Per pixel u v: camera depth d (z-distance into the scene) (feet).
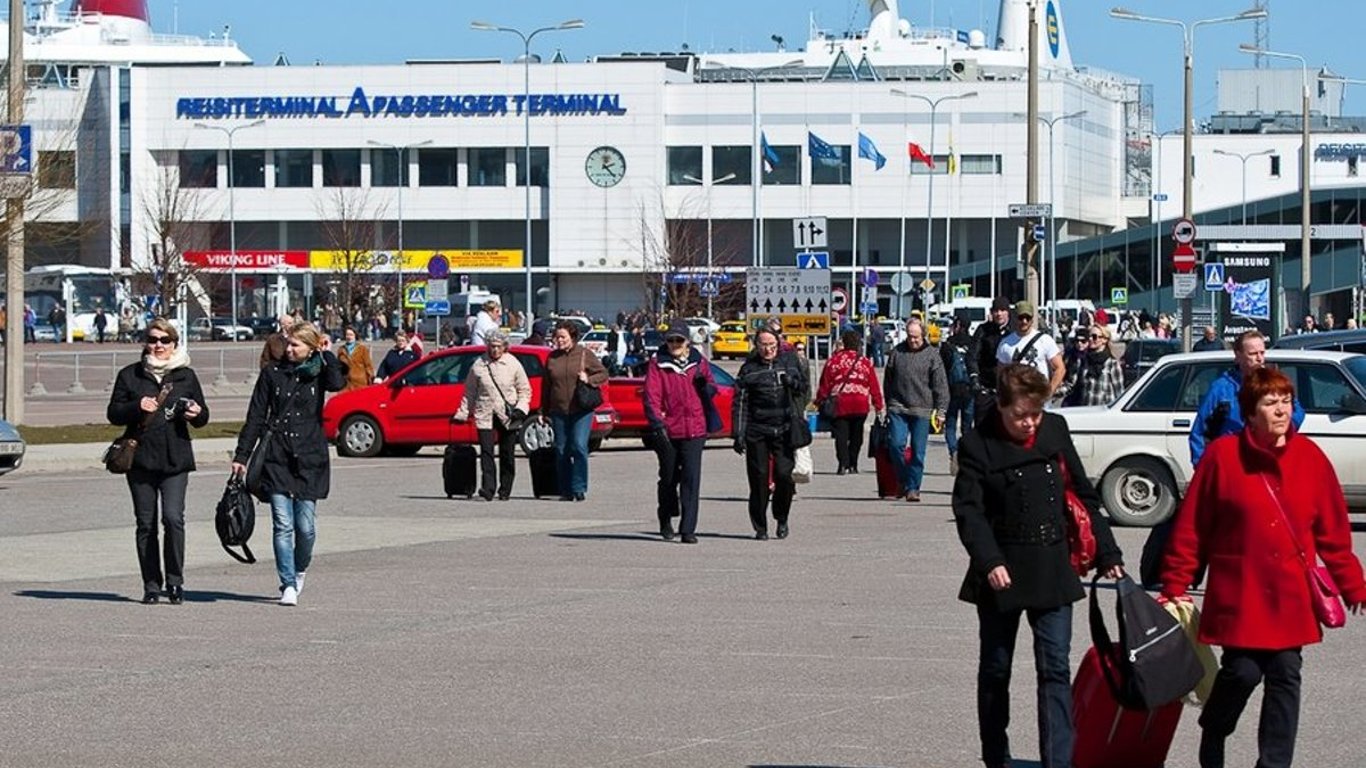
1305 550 26.22
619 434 112.27
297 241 371.15
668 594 49.88
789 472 63.46
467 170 369.91
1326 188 306.96
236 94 368.27
